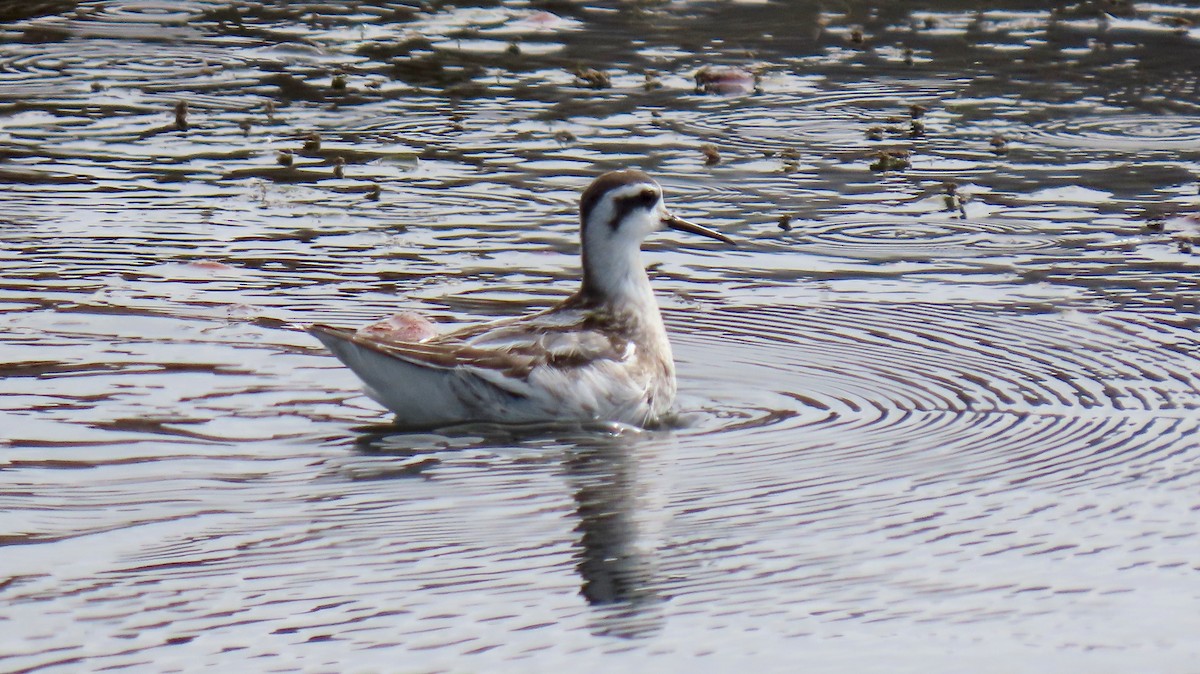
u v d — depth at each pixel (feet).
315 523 34.73
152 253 54.44
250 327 47.65
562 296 51.34
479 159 66.54
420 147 68.13
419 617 30.48
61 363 44.29
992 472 37.81
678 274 54.19
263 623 30.22
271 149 67.72
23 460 37.81
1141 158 67.26
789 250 56.65
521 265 54.34
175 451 38.65
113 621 30.25
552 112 73.15
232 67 80.02
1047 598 31.32
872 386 44.21
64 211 59.00
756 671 28.48
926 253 56.29
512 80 78.02
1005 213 60.59
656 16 89.61
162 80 77.66
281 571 32.40
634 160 66.59
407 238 57.00
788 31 86.74
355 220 58.90
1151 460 38.42
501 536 34.17
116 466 37.63
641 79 78.33
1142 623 30.27
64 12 88.99
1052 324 48.98
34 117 71.51
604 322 43.09
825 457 38.91
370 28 87.04
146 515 35.04
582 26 87.61
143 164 65.36
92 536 33.94
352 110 73.41
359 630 29.94
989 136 70.28
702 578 32.22
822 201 62.03
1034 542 33.94
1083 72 79.41
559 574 32.30
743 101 75.10
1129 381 44.11
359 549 33.42
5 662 28.66
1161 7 91.04
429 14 89.81
